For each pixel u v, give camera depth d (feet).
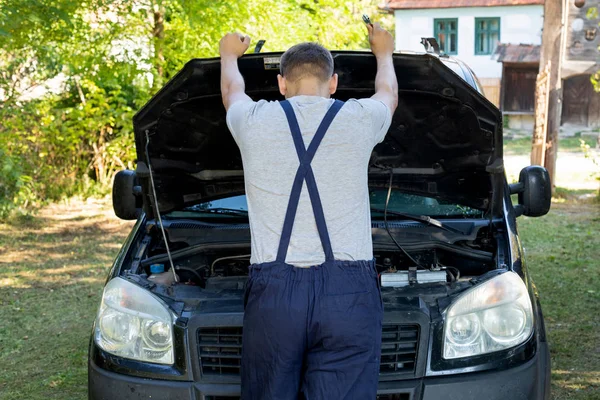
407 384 9.75
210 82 11.23
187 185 13.79
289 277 8.27
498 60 95.86
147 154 12.24
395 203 13.99
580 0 46.68
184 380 9.97
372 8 113.39
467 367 9.89
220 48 10.39
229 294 10.96
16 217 34.01
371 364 8.41
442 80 10.96
